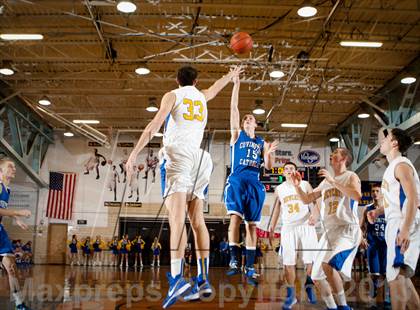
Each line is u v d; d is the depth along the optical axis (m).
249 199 3.20
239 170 3.28
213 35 11.60
